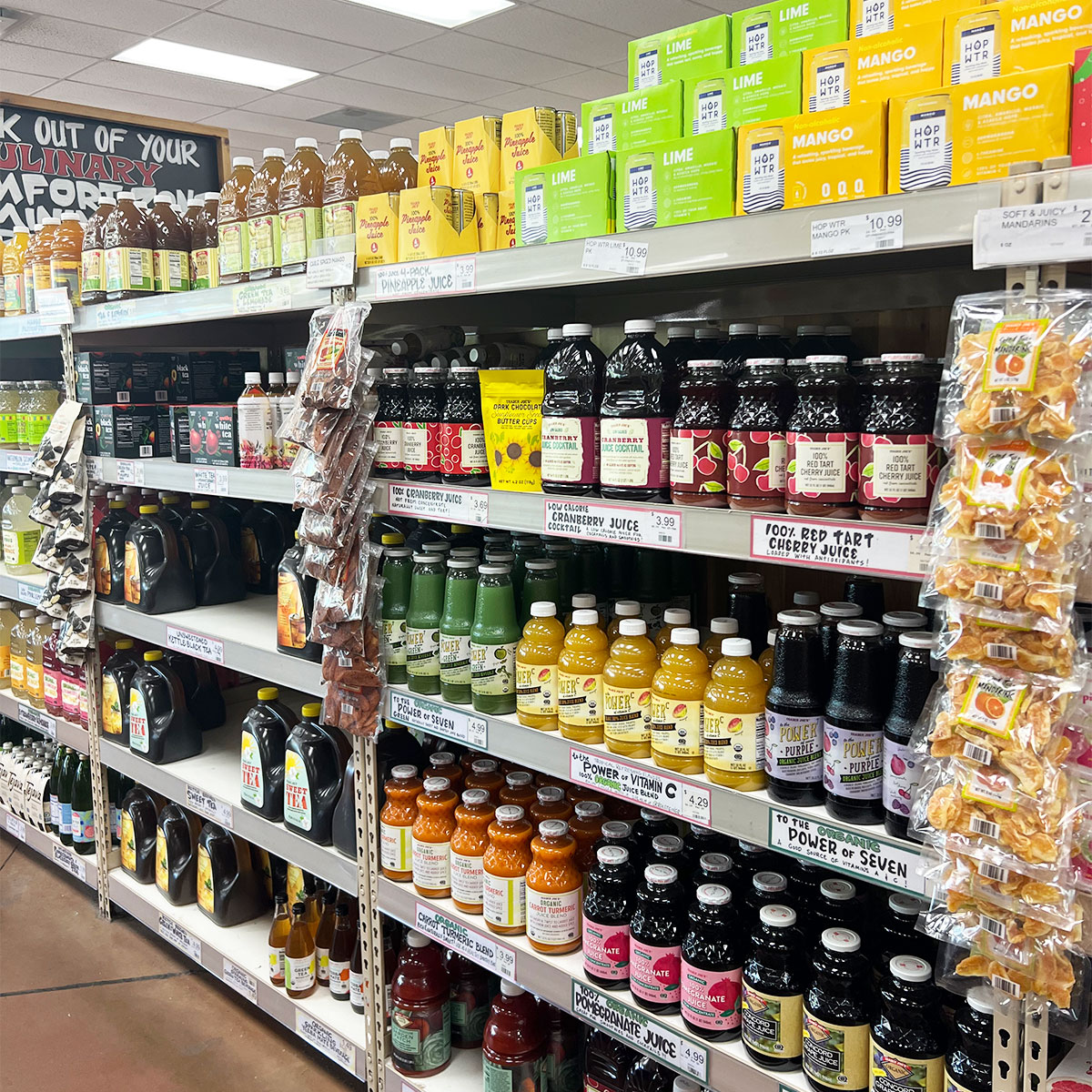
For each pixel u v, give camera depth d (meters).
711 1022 1.38
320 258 1.82
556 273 1.40
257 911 2.58
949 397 1.01
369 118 8.38
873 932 1.37
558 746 1.54
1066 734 0.96
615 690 1.46
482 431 1.69
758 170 1.19
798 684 1.26
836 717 1.20
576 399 1.47
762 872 1.45
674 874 1.47
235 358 2.89
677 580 1.85
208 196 2.57
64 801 3.07
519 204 1.51
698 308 1.96
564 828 1.64
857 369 1.39
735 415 1.27
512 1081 1.75
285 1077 2.18
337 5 5.62
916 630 1.20
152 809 2.79
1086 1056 1.05
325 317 1.85
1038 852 0.92
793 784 1.26
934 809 1.00
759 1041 1.32
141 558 2.61
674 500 1.34
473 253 1.54
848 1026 1.23
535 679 1.60
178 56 6.48
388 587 1.87
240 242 2.14
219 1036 2.34
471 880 1.76
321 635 1.87
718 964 1.37
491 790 1.87
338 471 1.80
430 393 1.76
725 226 1.18
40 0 5.34
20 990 2.53
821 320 1.79
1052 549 0.91
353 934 2.19
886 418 1.12
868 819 1.20
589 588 1.83
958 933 1.02
